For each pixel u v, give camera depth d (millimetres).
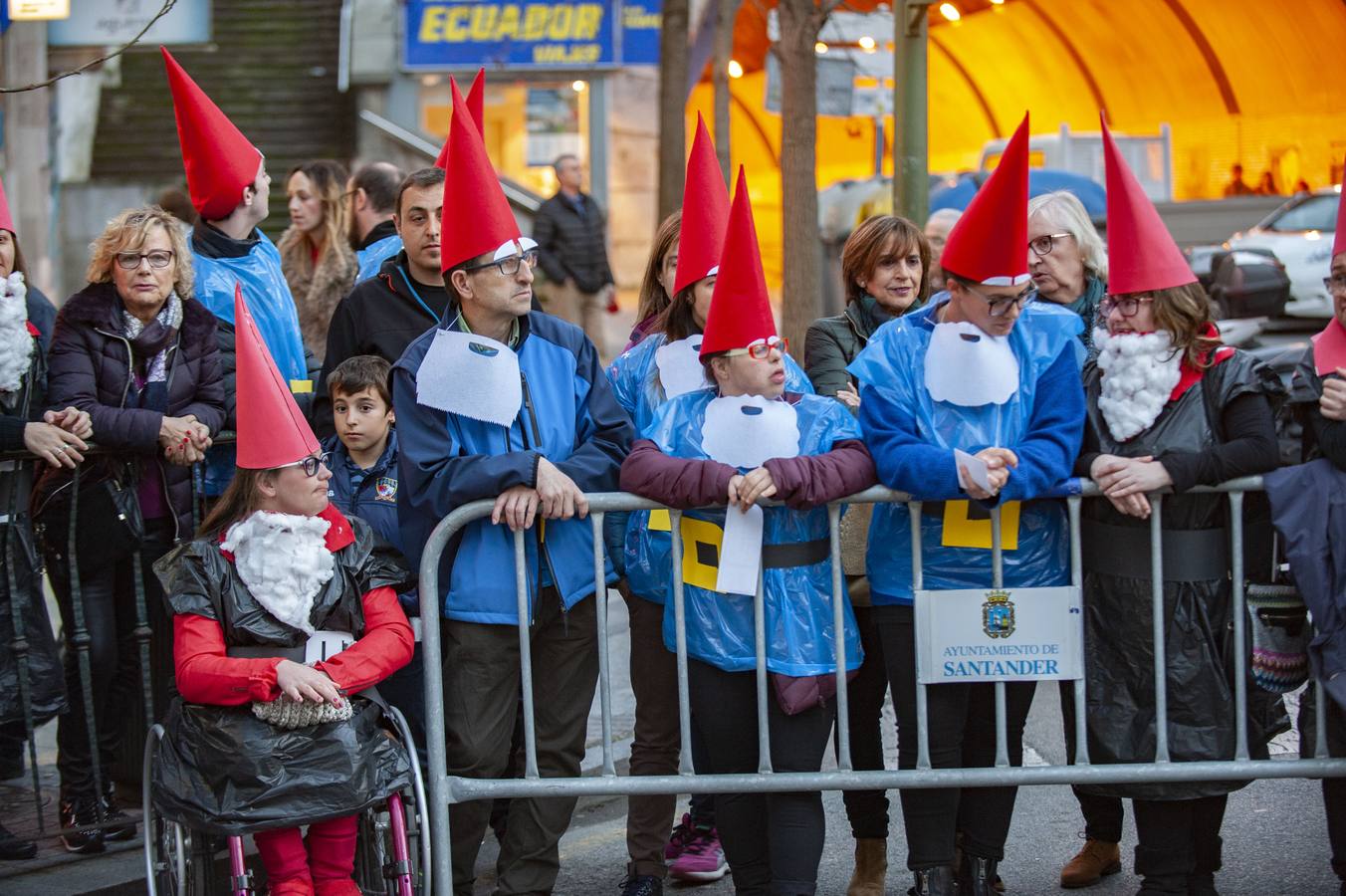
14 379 5004
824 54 14961
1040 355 4375
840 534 4906
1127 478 4195
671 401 4531
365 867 4457
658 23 19828
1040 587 4363
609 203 20109
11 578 4953
